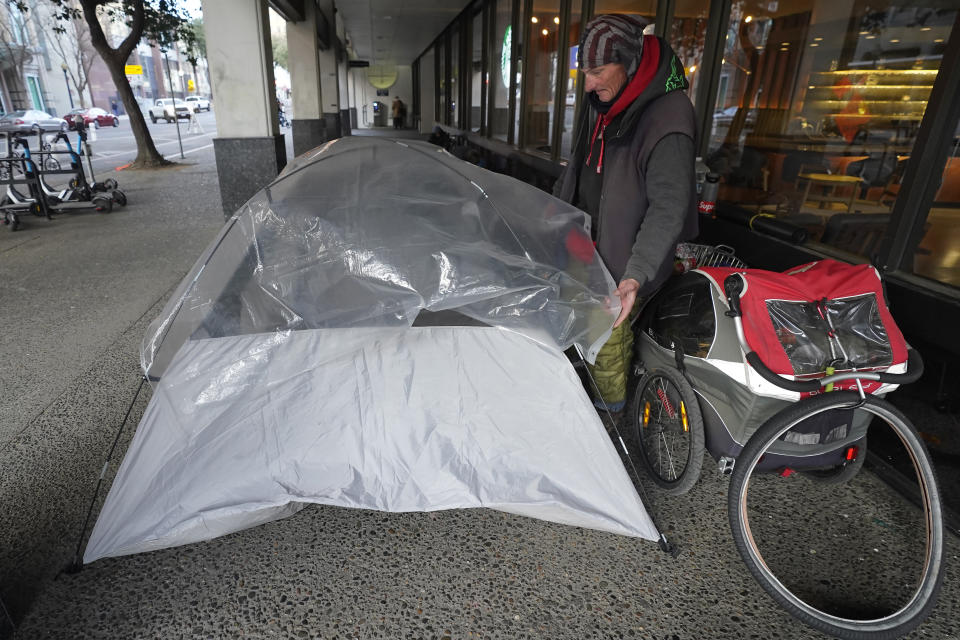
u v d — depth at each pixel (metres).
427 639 1.69
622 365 2.48
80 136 8.18
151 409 1.83
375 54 24.47
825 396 1.71
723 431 1.98
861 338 1.81
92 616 1.75
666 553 2.04
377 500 1.82
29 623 1.73
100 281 4.94
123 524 1.76
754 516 2.22
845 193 2.98
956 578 1.95
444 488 1.85
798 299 1.83
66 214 7.88
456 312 1.95
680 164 1.98
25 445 2.62
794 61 3.35
